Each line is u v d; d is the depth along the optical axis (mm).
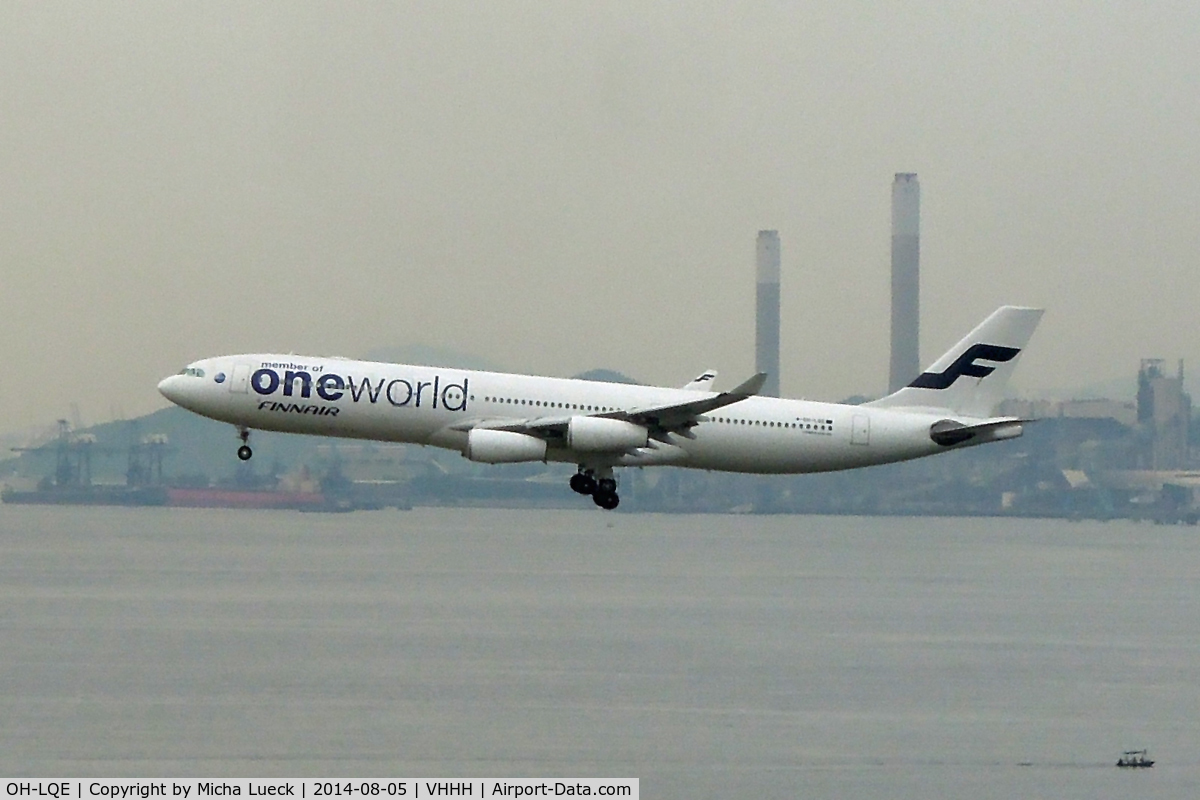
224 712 184000
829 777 158250
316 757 161750
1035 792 154125
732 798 150000
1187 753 171875
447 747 166750
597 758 163500
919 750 171000
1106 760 167875
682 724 181500
